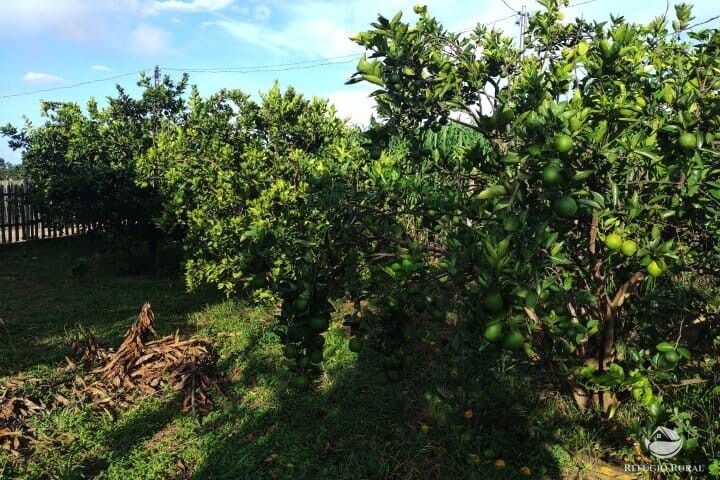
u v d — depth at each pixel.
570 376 3.39
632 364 3.11
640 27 3.54
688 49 3.57
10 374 4.63
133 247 9.20
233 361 4.96
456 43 3.51
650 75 2.93
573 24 3.78
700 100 2.59
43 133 10.10
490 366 4.28
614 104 2.70
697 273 3.37
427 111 3.06
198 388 4.28
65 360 4.95
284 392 4.33
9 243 12.05
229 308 6.56
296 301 2.48
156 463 3.41
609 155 2.37
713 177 2.55
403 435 3.66
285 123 7.13
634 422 3.11
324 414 4.00
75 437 3.71
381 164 4.98
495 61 3.67
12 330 5.84
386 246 3.07
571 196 2.34
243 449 3.56
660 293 3.34
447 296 4.96
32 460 3.44
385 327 2.80
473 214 2.88
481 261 2.07
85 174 8.56
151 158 7.43
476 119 2.77
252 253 2.67
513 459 3.44
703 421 3.42
